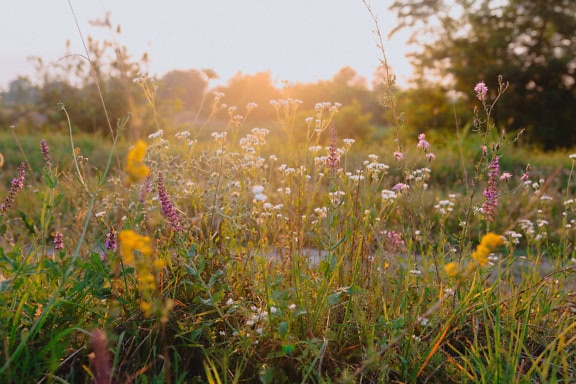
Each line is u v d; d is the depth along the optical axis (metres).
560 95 23.83
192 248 2.48
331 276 2.66
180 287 2.74
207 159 3.40
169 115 15.55
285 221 3.14
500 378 2.27
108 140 13.37
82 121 16.47
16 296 2.45
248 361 2.41
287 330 2.25
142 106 14.85
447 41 25.00
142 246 1.60
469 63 24.45
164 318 1.97
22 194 5.42
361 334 2.55
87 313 2.53
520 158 12.13
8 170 8.99
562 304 3.14
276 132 15.28
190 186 3.19
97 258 2.36
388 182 5.39
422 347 2.57
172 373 2.37
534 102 24.09
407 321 2.66
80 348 2.34
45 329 2.40
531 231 3.89
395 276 3.06
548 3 24.23
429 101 24.61
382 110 40.56
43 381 2.19
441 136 21.39
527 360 2.59
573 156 3.92
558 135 23.95
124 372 2.28
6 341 2.05
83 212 3.24
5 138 12.73
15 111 17.03
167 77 13.24
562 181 9.16
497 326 2.44
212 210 2.96
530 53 24.75
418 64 25.11
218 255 2.82
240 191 3.08
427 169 3.31
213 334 2.46
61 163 8.18
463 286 2.85
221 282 2.72
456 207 6.62
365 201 3.09
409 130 23.62
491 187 2.98
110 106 15.53
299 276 2.72
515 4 24.12
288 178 3.29
